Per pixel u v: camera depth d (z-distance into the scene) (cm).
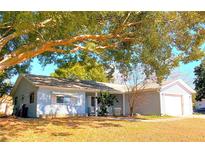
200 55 1748
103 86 2992
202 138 1315
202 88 4466
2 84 3183
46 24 1273
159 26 1564
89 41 1605
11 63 1426
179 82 3141
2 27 1491
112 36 1556
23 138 1195
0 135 1237
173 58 1795
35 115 2336
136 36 1611
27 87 2627
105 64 2083
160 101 2884
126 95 3164
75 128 1534
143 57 1702
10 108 3253
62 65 2214
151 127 1694
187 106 3219
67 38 1427
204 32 1645
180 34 1661
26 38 1842
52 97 2430
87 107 2778
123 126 1688
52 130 1435
